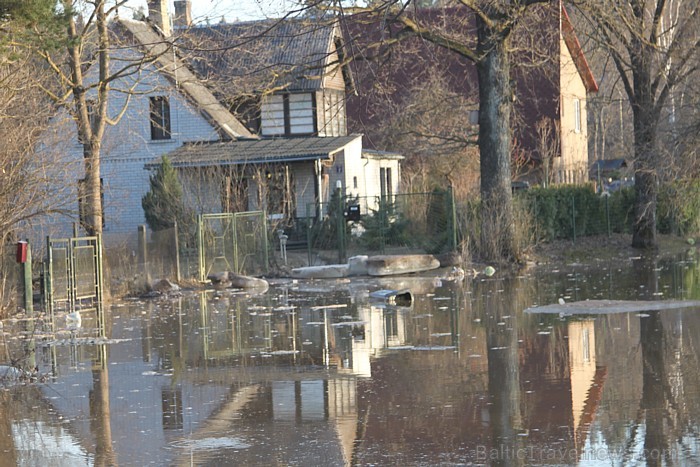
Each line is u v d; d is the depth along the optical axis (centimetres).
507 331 2197
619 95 9100
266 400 1541
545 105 6856
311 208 5350
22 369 1866
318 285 3759
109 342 2305
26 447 1295
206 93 5850
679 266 3950
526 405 1416
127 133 5084
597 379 1584
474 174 5981
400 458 1152
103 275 3334
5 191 2944
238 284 3766
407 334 2225
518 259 4300
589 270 3941
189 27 3619
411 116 5722
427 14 5781
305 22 2978
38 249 3281
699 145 3856
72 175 3906
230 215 4062
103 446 1284
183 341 2281
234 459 1183
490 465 1104
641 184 4969
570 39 5241
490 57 4209
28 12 2439
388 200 4650
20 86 3162
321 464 1144
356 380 1681
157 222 4516
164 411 1495
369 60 3303
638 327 2147
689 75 3856
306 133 6059
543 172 6369
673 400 1405
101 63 3641
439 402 1463
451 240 4359
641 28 4041
